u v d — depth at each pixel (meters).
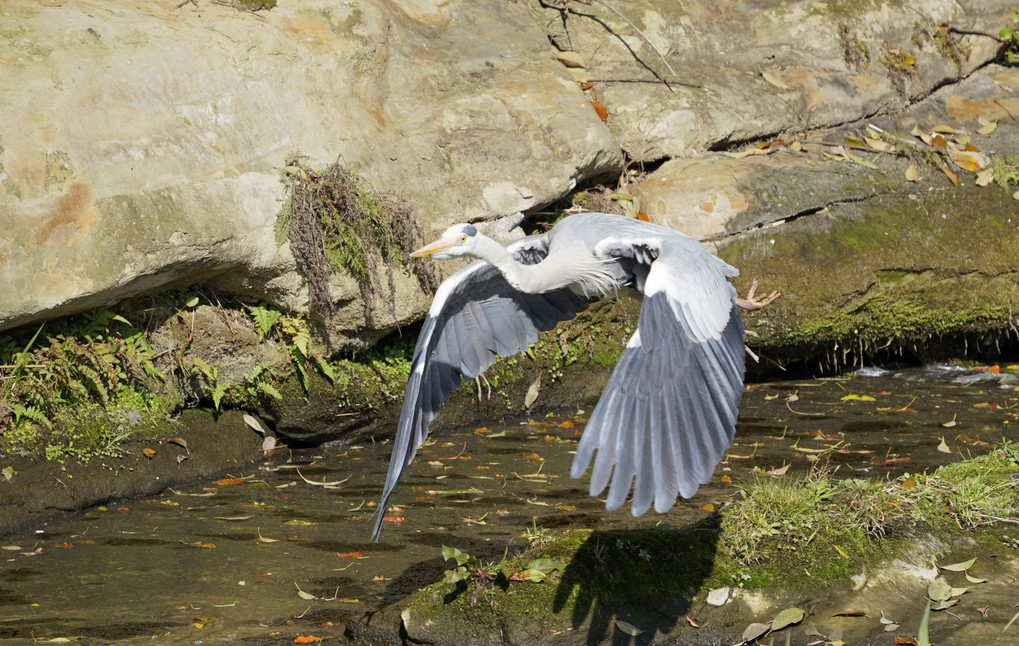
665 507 5.71
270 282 10.91
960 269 13.71
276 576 8.18
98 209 9.75
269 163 10.98
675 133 14.05
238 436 11.09
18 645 6.99
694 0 15.55
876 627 7.14
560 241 8.27
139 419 10.37
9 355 9.74
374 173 11.49
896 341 14.13
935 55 15.81
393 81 12.62
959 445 11.12
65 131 9.86
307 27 11.95
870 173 14.19
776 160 14.17
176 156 10.41
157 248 9.95
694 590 7.34
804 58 15.41
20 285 9.27
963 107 15.58
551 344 12.63
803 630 7.14
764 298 8.76
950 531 8.02
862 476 10.16
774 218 13.42
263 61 11.37
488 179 12.12
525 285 7.96
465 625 7.12
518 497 9.88
